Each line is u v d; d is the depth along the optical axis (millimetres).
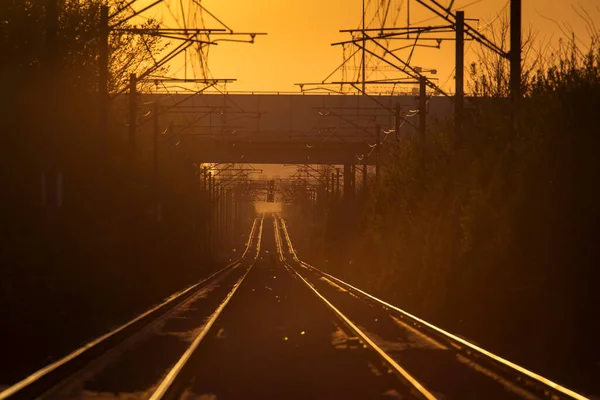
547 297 69938
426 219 129750
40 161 98500
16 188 97125
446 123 130250
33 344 67750
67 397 44500
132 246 150125
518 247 76188
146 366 57125
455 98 117125
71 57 117250
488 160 93750
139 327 87312
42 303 82000
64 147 123125
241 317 99562
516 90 91312
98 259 125562
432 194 127938
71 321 86188
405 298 132500
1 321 71000
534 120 78500
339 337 77000
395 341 75188
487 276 85188
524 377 49781
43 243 90188
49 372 47906
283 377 52000
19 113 98438
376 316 104000
